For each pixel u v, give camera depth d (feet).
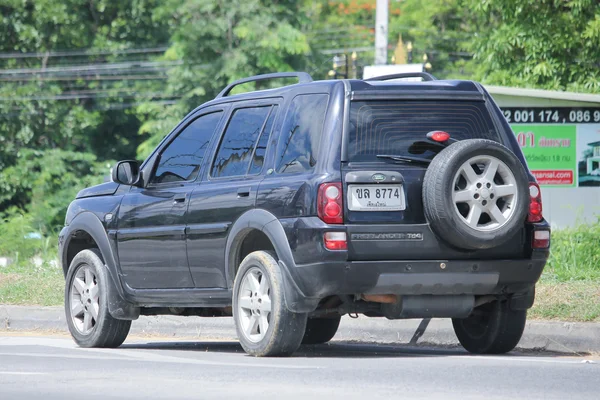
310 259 77.61
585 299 99.81
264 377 67.10
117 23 462.19
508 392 60.08
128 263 94.84
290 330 79.71
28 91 444.14
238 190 84.17
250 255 82.28
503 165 79.61
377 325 100.94
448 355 87.10
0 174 426.10
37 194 419.74
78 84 458.50
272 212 80.59
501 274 81.15
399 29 526.16
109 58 460.14
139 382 65.31
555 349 91.61
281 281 79.51
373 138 80.12
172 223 90.02
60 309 120.47
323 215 77.46
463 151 78.38
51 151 435.12
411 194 79.20
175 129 94.53
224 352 89.45
